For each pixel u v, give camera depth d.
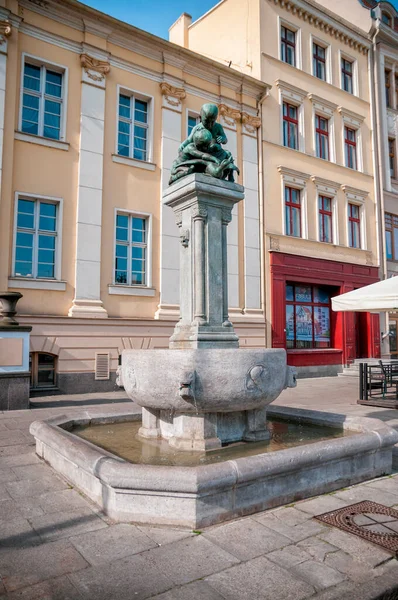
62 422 5.41
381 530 3.16
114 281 12.30
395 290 8.62
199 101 14.66
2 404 8.32
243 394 4.15
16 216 10.98
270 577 2.56
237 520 3.33
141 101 13.58
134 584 2.48
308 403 9.75
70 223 11.66
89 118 12.13
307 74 17.84
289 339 16.59
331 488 4.02
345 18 21.25
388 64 21.33
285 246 16.17
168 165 13.49
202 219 4.97
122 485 3.25
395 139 21.20
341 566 2.68
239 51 17.44
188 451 4.27
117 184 12.57
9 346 8.44
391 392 11.27
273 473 3.53
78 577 2.55
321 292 17.88
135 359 4.48
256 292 15.20
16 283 10.77
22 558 2.77
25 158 11.16
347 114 19.02
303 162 17.20
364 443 4.27
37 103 11.72
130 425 5.77
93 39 12.34
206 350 4.11
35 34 11.53
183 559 2.75
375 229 19.53
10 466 4.68
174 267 13.27
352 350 17.75
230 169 5.11
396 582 2.53
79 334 11.39
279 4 17.31
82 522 3.28
